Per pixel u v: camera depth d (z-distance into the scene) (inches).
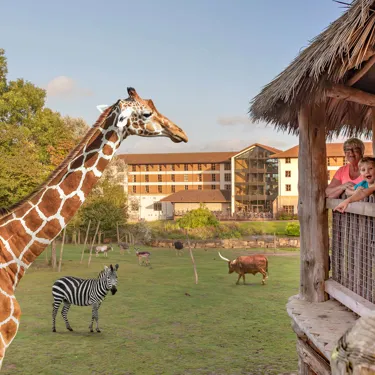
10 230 172.2
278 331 428.1
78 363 337.1
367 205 149.5
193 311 514.3
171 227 1727.4
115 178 1764.3
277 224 2032.5
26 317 485.1
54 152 1107.9
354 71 173.5
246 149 2753.4
